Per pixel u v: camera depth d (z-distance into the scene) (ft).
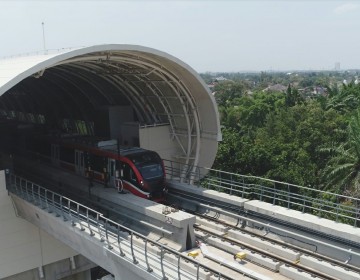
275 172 103.09
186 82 77.71
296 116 161.17
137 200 61.21
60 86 105.19
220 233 57.77
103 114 96.12
